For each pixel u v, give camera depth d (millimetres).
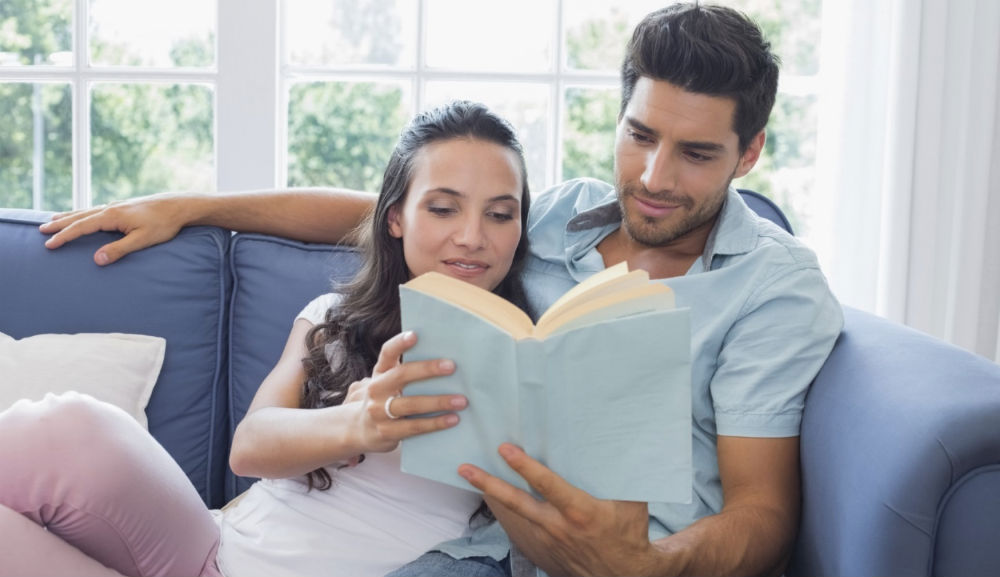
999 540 891
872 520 940
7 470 1020
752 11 2354
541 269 1438
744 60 1203
